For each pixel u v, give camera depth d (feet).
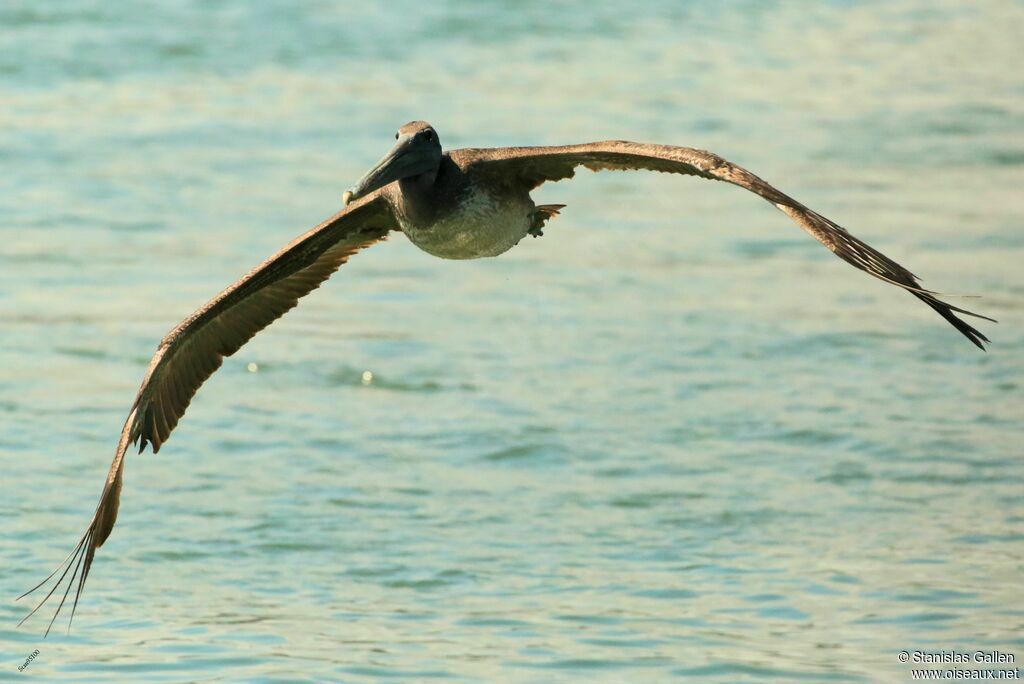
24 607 37.27
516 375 55.11
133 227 69.56
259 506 44.01
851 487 45.73
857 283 66.44
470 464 47.60
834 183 78.13
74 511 43.24
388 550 41.16
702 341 58.75
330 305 63.26
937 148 85.15
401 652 34.78
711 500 44.80
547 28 111.86
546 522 43.24
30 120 84.84
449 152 30.73
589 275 66.95
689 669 33.81
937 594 38.19
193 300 60.64
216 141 82.74
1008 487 45.47
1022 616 36.76
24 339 56.54
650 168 27.55
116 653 34.78
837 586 38.81
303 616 37.11
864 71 104.27
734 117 90.63
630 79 98.63
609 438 49.55
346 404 52.54
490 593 38.50
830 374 55.52
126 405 51.34
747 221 75.72
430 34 107.96
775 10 123.13
